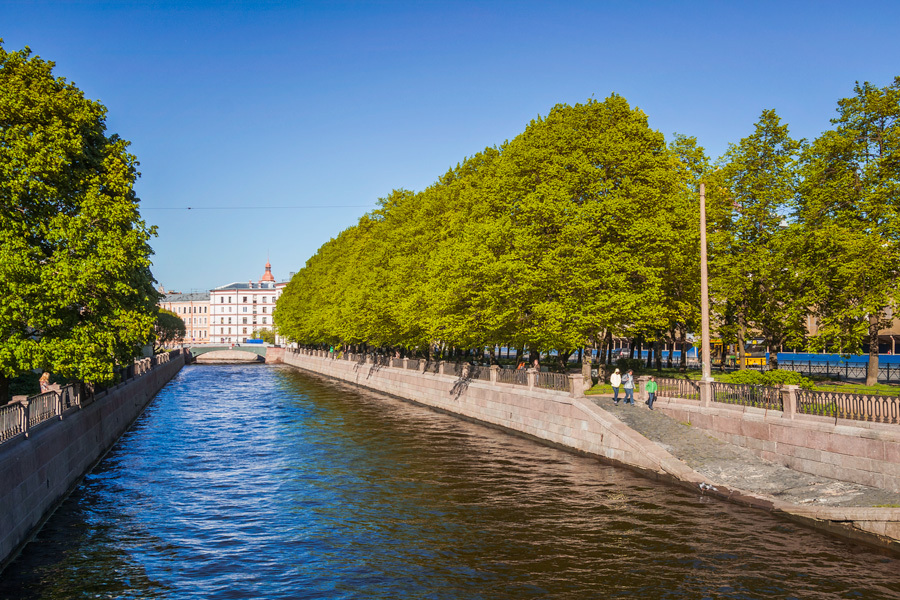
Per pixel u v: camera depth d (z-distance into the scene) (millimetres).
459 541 15625
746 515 17312
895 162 27781
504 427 33500
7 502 14156
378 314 48906
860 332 27562
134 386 39656
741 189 34500
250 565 14227
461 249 34156
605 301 28750
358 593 12672
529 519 17281
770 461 20516
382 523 17172
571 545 15172
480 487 20938
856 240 26812
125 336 20438
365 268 57531
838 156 29953
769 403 21406
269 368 103000
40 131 19188
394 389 53250
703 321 24578
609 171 32438
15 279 17172
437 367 44094
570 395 27812
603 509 18078
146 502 19406
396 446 28812
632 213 30375
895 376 34281
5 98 18734
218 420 38344
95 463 25031
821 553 14469
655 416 25359
